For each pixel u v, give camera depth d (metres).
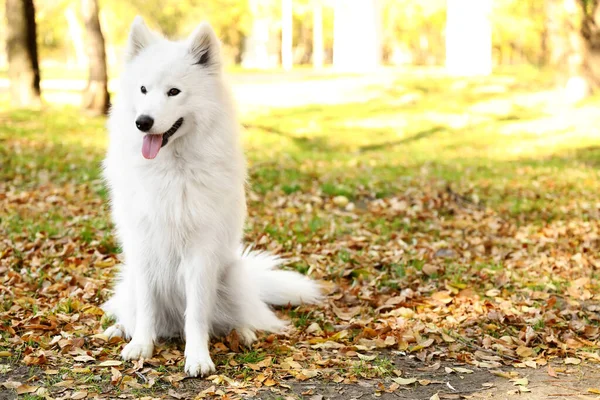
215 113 4.16
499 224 8.09
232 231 4.38
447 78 26.09
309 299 5.39
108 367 4.06
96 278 5.77
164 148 4.09
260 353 4.44
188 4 34.53
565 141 15.62
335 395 3.83
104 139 13.58
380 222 8.01
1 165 10.10
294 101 22.59
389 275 6.17
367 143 16.36
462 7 29.05
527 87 23.70
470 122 19.19
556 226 8.06
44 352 4.18
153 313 4.39
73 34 44.47
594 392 3.90
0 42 54.28
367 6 30.81
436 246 7.07
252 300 4.75
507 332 4.93
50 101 19.59
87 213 7.87
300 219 8.07
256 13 39.12
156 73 4.03
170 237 4.20
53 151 11.49
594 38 19.77
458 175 11.33
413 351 4.55
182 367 4.14
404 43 48.56
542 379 4.12
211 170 4.16
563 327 4.96
